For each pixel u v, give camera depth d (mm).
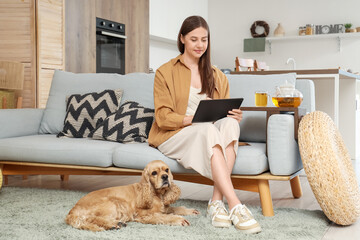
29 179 3334
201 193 2814
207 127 1990
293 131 2131
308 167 2000
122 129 2574
